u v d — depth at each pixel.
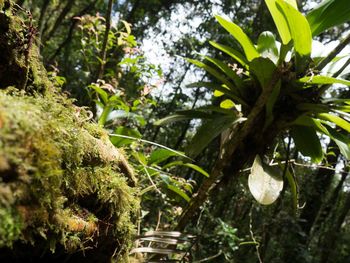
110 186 0.98
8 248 0.74
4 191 0.58
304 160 5.52
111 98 1.94
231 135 1.59
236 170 1.49
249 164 1.60
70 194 0.84
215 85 1.62
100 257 1.01
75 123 0.92
